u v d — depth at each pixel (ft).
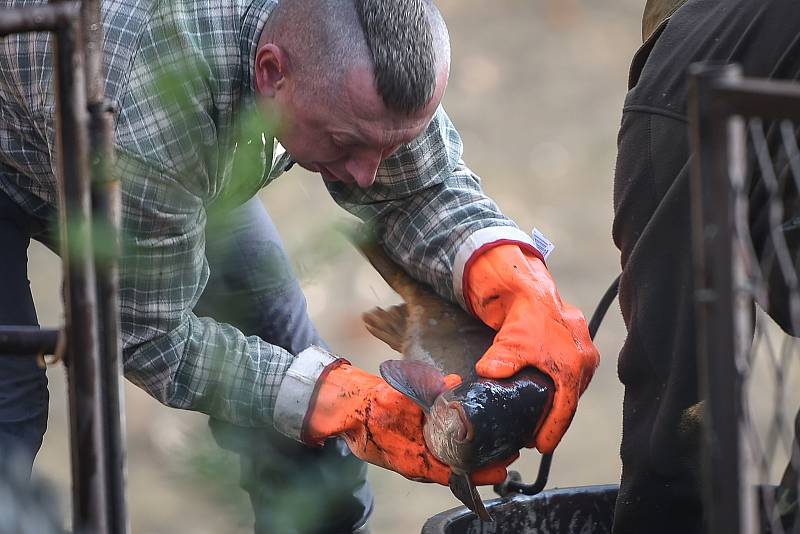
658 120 20.44
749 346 14.26
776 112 10.91
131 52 21.47
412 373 22.18
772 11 19.12
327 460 25.76
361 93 21.61
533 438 22.68
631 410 21.24
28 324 24.71
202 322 24.49
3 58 22.34
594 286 58.75
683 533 21.20
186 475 13.85
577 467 45.91
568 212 66.64
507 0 93.97
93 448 12.68
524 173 71.05
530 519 23.61
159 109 21.49
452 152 26.23
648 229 20.40
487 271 24.54
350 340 53.16
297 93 22.12
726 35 19.66
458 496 22.38
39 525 11.65
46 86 21.81
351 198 26.23
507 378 22.52
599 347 54.03
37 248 61.46
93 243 12.68
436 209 25.85
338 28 21.57
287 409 23.88
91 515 12.69
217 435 24.72
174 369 23.63
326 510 25.84
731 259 11.18
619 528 21.67
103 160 12.76
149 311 23.04
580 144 74.59
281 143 23.48
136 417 46.03
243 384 23.95
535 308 23.63
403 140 22.65
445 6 93.50
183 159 21.93
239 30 22.52
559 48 87.71
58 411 47.26
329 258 14.48
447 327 25.04
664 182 20.35
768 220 18.52
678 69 20.30
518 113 79.10
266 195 47.21
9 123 23.41
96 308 12.69
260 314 28.66
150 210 21.89
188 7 22.16
